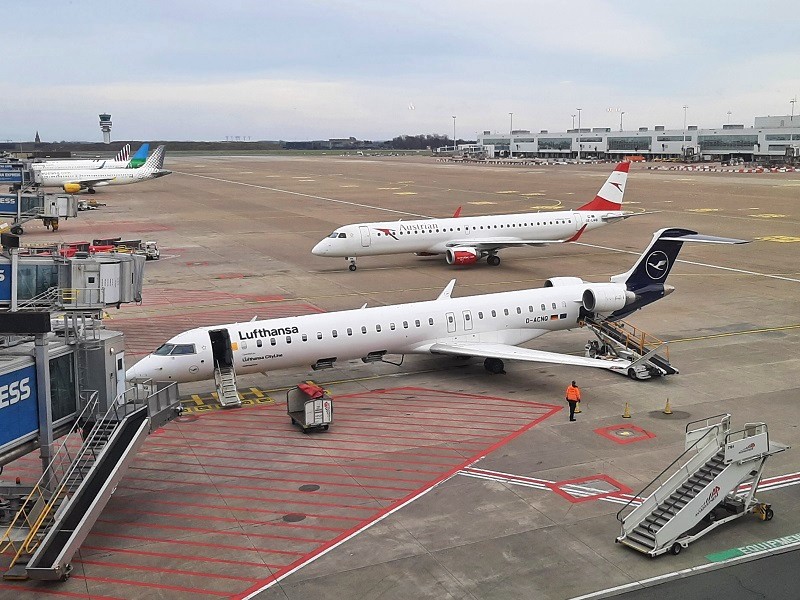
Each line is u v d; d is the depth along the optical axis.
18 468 30.08
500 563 22.98
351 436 33.47
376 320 40.31
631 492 27.50
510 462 30.33
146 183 196.62
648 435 32.84
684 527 23.67
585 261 78.06
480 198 143.38
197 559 23.56
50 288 26.77
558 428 33.88
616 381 40.50
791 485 27.97
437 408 36.81
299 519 25.98
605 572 22.44
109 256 28.34
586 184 175.25
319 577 22.42
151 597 21.62
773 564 22.84
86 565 23.31
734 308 56.69
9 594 21.84
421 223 75.56
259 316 56.03
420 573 22.52
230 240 95.81
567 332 50.81
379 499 27.38
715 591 21.41
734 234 93.38
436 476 29.20
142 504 27.36
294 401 35.06
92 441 26.48
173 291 65.38
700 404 36.56
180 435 33.91
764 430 25.61
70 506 23.69
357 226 73.81
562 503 26.78
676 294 61.66
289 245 91.56
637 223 104.56
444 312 41.75
